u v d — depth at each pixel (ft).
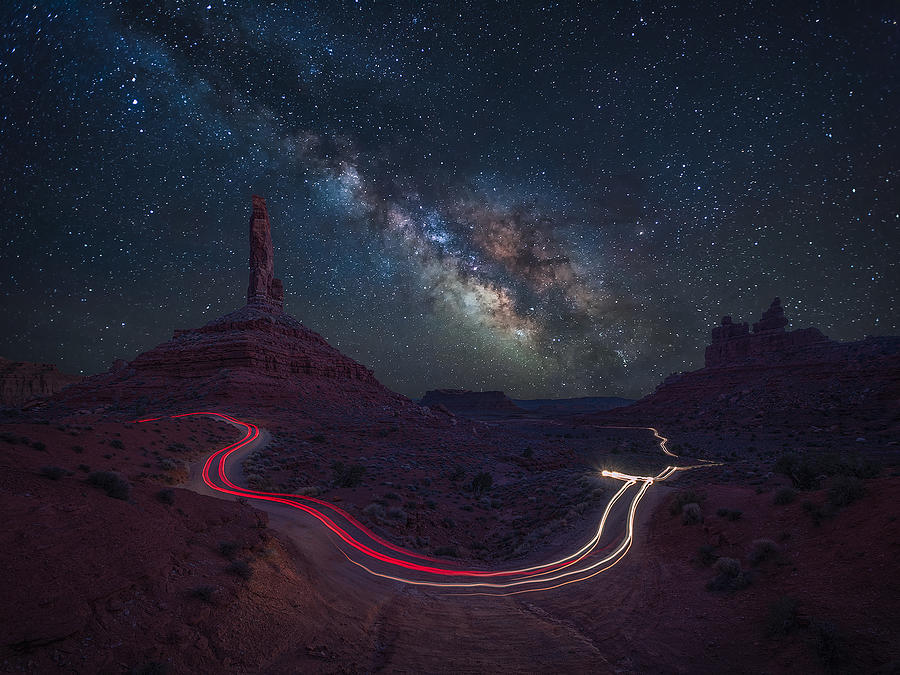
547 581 48.67
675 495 72.84
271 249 361.10
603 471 141.90
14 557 23.89
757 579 37.63
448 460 178.91
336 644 31.12
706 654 30.35
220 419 179.42
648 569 47.75
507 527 89.30
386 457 161.99
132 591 26.18
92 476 35.68
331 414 240.73
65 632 21.49
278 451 139.85
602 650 32.73
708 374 542.98
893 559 31.73
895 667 23.52
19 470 33.47
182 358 259.60
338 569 47.42
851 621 28.02
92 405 221.87
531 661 31.09
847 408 339.77
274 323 308.60
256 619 29.58
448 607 41.32
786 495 49.90
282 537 50.72
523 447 256.11
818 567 35.40
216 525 39.52
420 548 65.98
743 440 317.83
